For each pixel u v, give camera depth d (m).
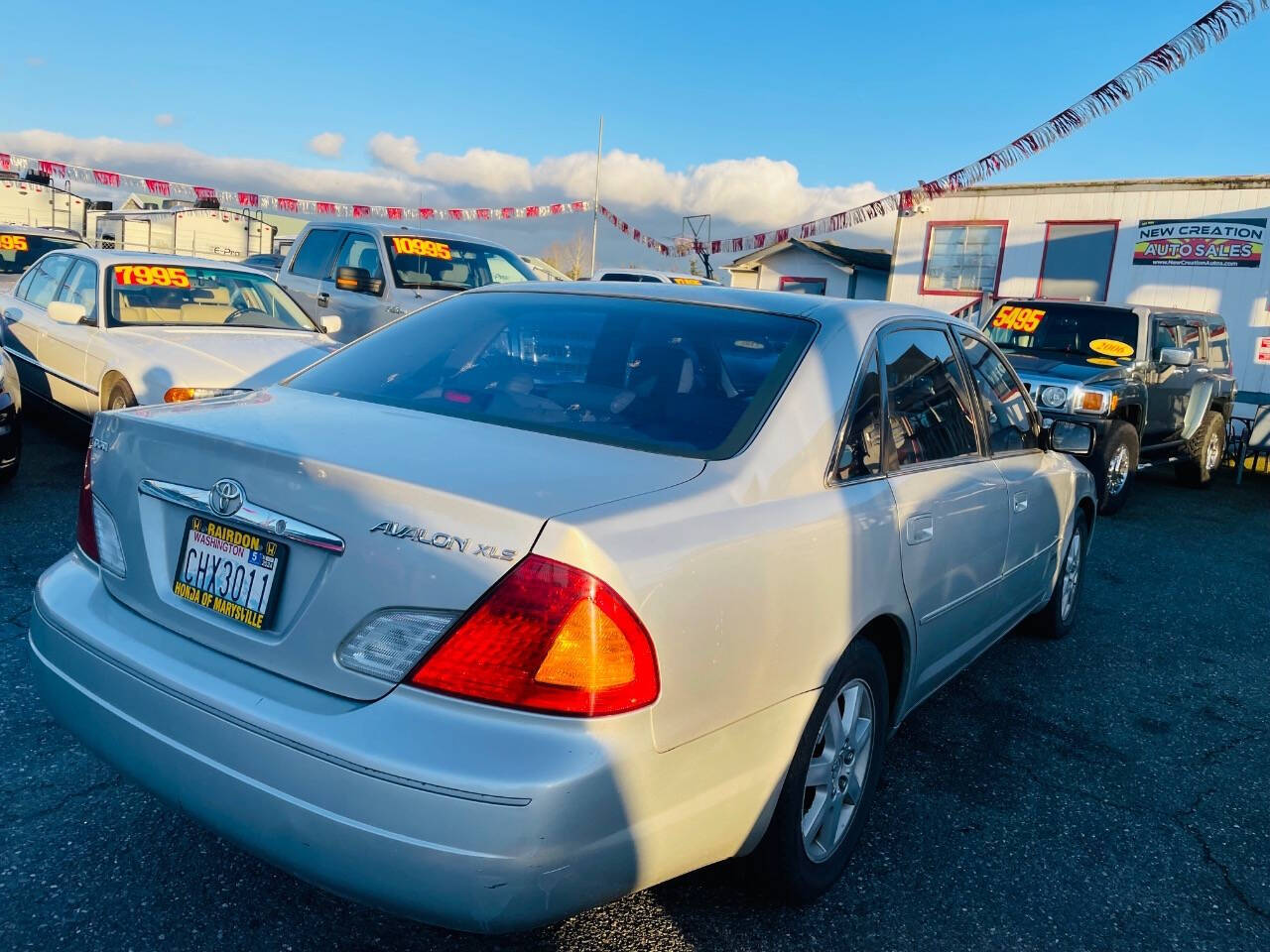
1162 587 6.29
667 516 1.94
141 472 2.24
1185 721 4.05
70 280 7.32
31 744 3.04
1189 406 10.25
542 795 1.67
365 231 9.22
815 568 2.26
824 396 2.51
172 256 7.38
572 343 2.75
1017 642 4.92
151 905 2.36
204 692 1.92
